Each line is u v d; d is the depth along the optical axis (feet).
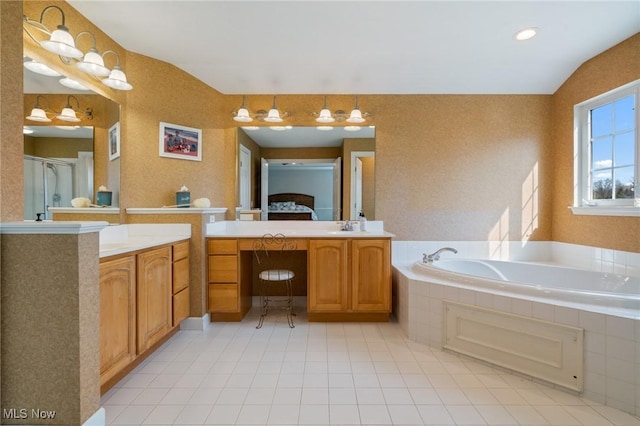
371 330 8.82
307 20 7.40
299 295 11.18
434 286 7.68
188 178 9.81
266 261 11.14
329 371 6.59
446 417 5.16
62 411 4.60
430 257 9.71
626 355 5.26
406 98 10.89
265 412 5.30
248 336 8.42
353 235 9.25
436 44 8.38
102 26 7.60
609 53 8.56
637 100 8.05
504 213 10.93
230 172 10.76
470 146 10.89
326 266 9.27
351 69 9.63
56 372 4.58
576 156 9.83
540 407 5.41
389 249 9.26
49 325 4.56
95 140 7.54
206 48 8.61
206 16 7.27
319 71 9.71
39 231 4.52
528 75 9.94
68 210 6.80
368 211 10.98
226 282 9.18
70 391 4.60
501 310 6.57
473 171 10.93
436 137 10.91
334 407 5.42
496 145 10.88
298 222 10.93
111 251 5.61
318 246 9.25
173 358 7.19
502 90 10.68
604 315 5.44
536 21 7.42
